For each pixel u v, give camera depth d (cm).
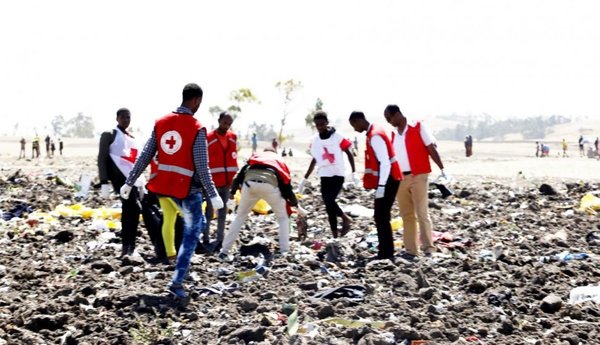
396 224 1168
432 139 926
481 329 594
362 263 884
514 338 584
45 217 1216
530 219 1281
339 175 1018
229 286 746
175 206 732
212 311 656
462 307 665
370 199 1567
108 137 887
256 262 865
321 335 573
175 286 682
